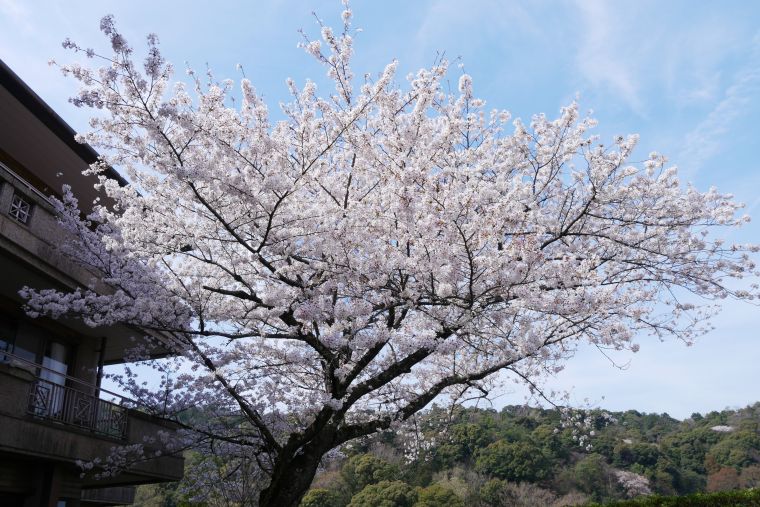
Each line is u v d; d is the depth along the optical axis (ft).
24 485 30.81
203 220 28.60
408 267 25.00
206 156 24.86
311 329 27.63
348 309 24.02
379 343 26.78
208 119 24.04
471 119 29.27
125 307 28.07
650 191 29.91
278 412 33.19
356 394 27.66
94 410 33.99
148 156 23.20
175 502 88.43
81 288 34.22
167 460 40.16
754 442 158.51
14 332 35.68
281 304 26.07
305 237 26.61
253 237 28.25
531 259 23.13
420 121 26.84
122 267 29.45
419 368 35.94
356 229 25.27
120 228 28.48
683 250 29.84
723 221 29.66
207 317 28.55
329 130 26.89
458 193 25.89
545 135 29.71
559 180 30.71
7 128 35.01
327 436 27.61
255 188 25.35
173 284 29.50
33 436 28.60
